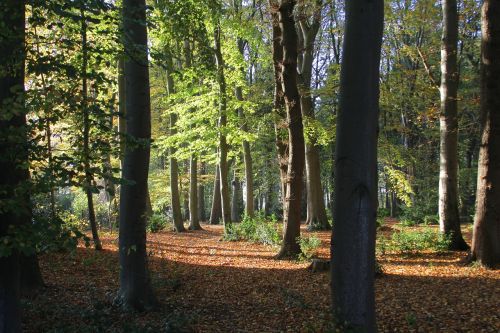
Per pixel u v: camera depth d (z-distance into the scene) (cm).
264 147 3341
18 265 428
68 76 443
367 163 450
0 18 398
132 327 561
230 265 1181
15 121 426
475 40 2094
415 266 1057
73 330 561
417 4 1881
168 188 2838
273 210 3669
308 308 745
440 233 1289
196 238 1902
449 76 1280
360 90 447
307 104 1892
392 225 2305
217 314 738
